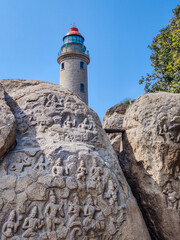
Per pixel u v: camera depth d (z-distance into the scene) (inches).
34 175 179.2
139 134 246.2
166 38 564.1
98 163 205.2
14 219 161.8
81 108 241.4
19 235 159.8
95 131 233.8
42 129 213.0
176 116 234.4
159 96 248.5
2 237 155.9
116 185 205.2
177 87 472.7
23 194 170.6
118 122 410.6
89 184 192.2
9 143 185.6
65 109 231.1
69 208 177.8
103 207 189.8
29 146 198.1
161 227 221.0
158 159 228.5
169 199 219.9
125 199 206.1
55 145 199.5
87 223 178.4
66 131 218.8
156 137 233.0
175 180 226.7
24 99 229.1
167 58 548.7
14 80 251.6
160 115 237.6
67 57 932.6
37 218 166.9
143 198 237.5
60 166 189.3
